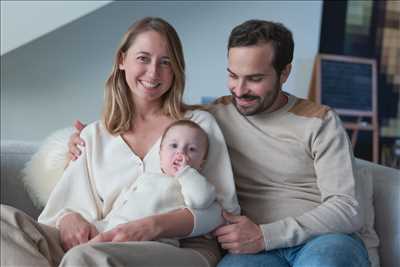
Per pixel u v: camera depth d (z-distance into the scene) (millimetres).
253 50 1448
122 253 1162
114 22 2891
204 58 3043
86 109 2945
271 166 1548
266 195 1548
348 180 1457
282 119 1554
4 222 1216
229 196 1491
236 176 1603
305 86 3207
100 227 1469
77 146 1629
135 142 1636
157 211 1412
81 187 1566
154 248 1238
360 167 1857
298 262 1320
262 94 1485
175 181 1456
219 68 3066
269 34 1467
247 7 3057
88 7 2465
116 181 1565
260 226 1396
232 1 3027
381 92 3260
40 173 1748
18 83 2842
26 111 2883
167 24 1622
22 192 1854
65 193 1560
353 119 3184
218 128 1582
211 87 3074
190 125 1525
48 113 2906
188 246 1444
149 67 1573
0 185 1843
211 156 1551
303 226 1385
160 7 2936
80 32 2857
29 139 2910
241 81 1483
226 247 1392
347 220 1404
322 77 3125
